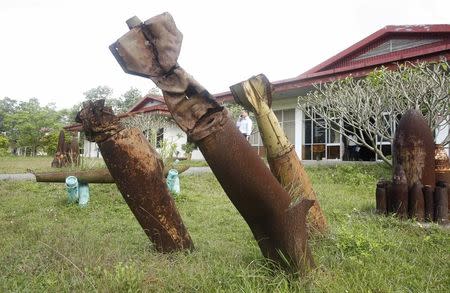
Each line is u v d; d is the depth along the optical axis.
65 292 2.70
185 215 6.31
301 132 18.25
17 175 11.75
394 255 3.64
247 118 15.24
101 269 3.06
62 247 3.66
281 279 2.90
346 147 16.06
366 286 2.83
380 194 5.74
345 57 17.53
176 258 3.47
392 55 15.80
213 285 2.78
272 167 4.27
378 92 10.36
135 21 2.88
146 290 2.66
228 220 5.80
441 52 11.77
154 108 22.70
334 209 6.24
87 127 3.41
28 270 3.10
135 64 2.76
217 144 2.80
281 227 2.99
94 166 12.02
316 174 11.55
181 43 2.83
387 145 14.98
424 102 9.10
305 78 15.34
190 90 2.80
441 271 3.29
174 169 8.21
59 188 8.98
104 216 6.29
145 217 3.64
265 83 4.12
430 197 5.34
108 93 44.12
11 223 5.28
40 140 41.06
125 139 3.46
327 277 2.96
